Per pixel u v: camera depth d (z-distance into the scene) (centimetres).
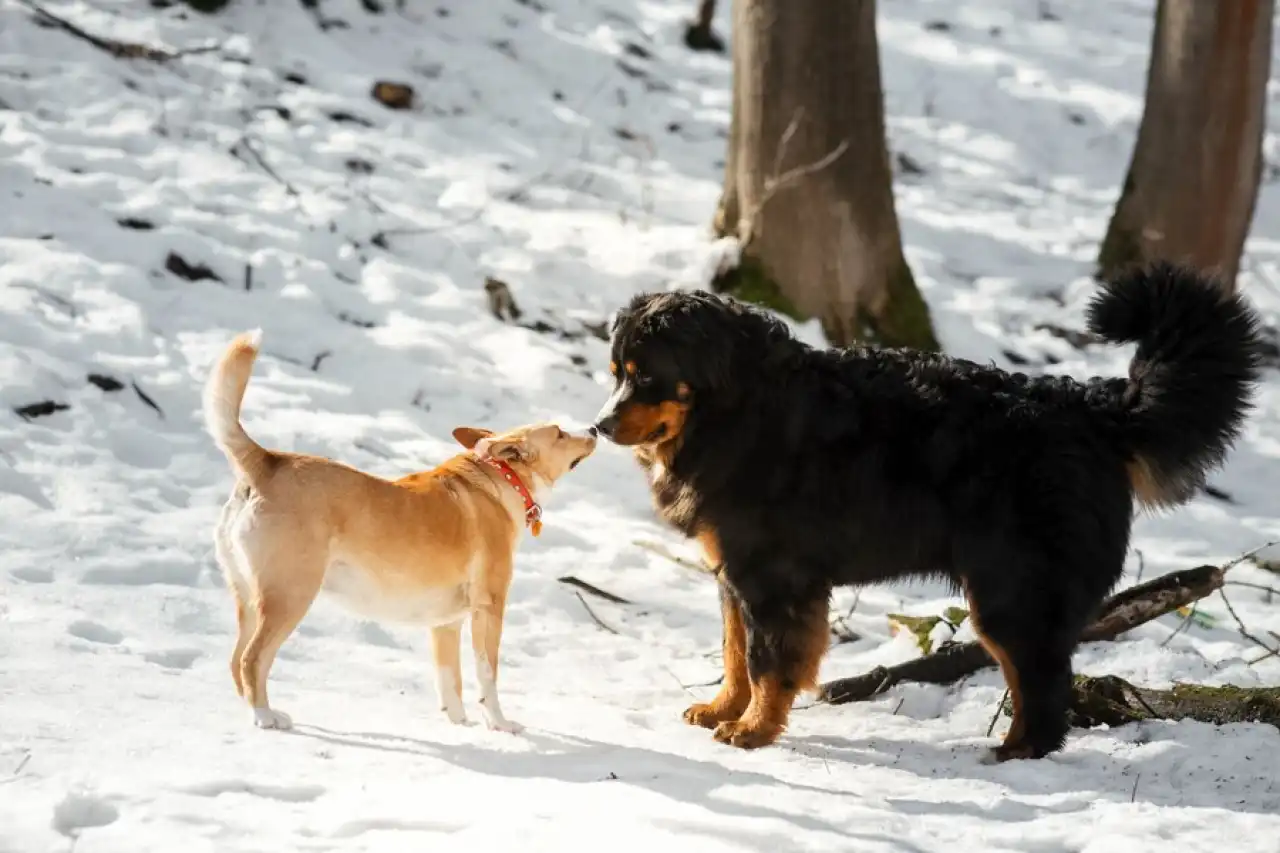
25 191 1552
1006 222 2125
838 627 1122
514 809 627
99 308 1389
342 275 1614
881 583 902
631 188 1995
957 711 942
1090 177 2344
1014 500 844
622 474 1416
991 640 852
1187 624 1138
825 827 660
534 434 861
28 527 1024
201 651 874
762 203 1683
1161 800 743
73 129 1716
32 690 729
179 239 1535
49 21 1906
